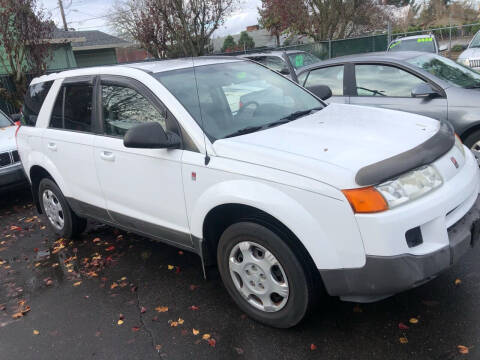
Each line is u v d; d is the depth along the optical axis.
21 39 13.59
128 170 3.67
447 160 2.81
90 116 4.10
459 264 3.57
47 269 4.46
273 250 2.82
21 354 3.15
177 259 4.33
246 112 3.58
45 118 4.67
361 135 3.00
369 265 2.46
